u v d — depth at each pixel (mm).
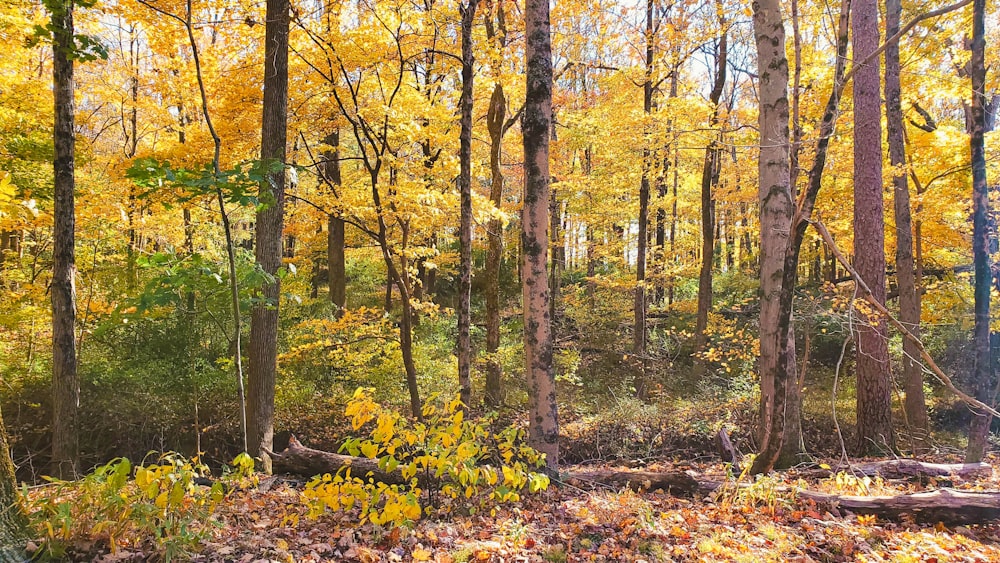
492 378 10922
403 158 9070
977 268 6414
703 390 11453
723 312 15867
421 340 13250
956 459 7781
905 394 10266
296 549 3459
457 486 4273
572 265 26172
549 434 5312
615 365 13969
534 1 5223
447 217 9711
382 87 8344
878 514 4496
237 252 6090
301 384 10664
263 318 6668
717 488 5070
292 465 5371
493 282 11164
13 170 7660
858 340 8570
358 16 7766
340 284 13773
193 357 9125
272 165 3863
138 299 3939
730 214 20641
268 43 6547
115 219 9242
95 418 8680
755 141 11742
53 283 6371
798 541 3832
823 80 9758
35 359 9453
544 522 4227
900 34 4180
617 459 8828
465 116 8258
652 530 4004
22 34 7082
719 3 11195
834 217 10523
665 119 12016
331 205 8484
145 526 3004
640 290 13672
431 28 8570
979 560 3549
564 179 15078
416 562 3375
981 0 6344
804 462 6875
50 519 2918
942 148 9148
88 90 11609
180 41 7941
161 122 12461
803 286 15305
